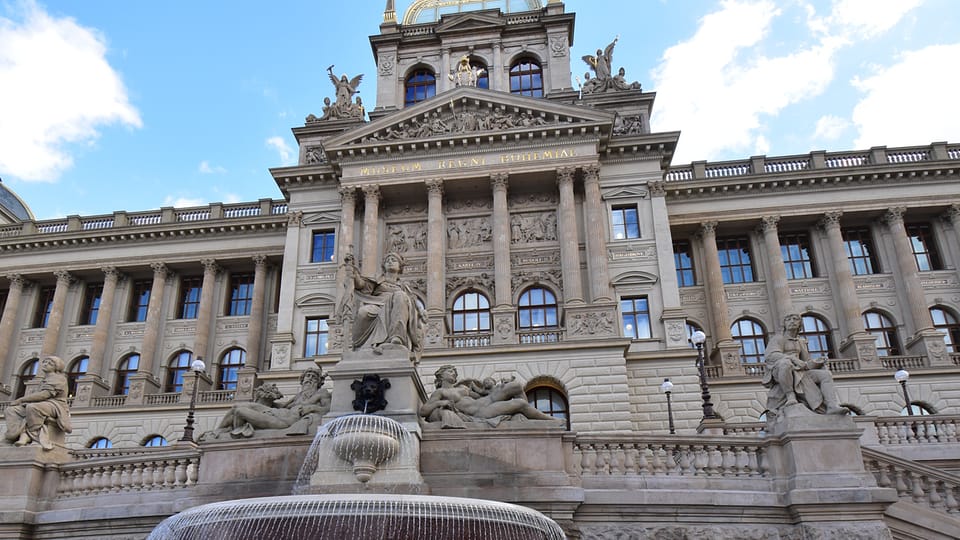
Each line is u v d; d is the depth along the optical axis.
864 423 22.11
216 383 48.12
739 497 13.55
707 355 42.12
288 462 14.04
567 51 50.22
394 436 13.09
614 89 47.75
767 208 45.88
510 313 38.25
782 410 14.46
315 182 45.72
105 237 50.84
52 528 14.79
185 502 14.09
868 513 13.12
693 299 45.38
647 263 40.78
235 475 14.18
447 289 41.62
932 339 41.28
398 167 43.06
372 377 14.10
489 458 13.79
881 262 45.50
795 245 47.09
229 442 14.48
